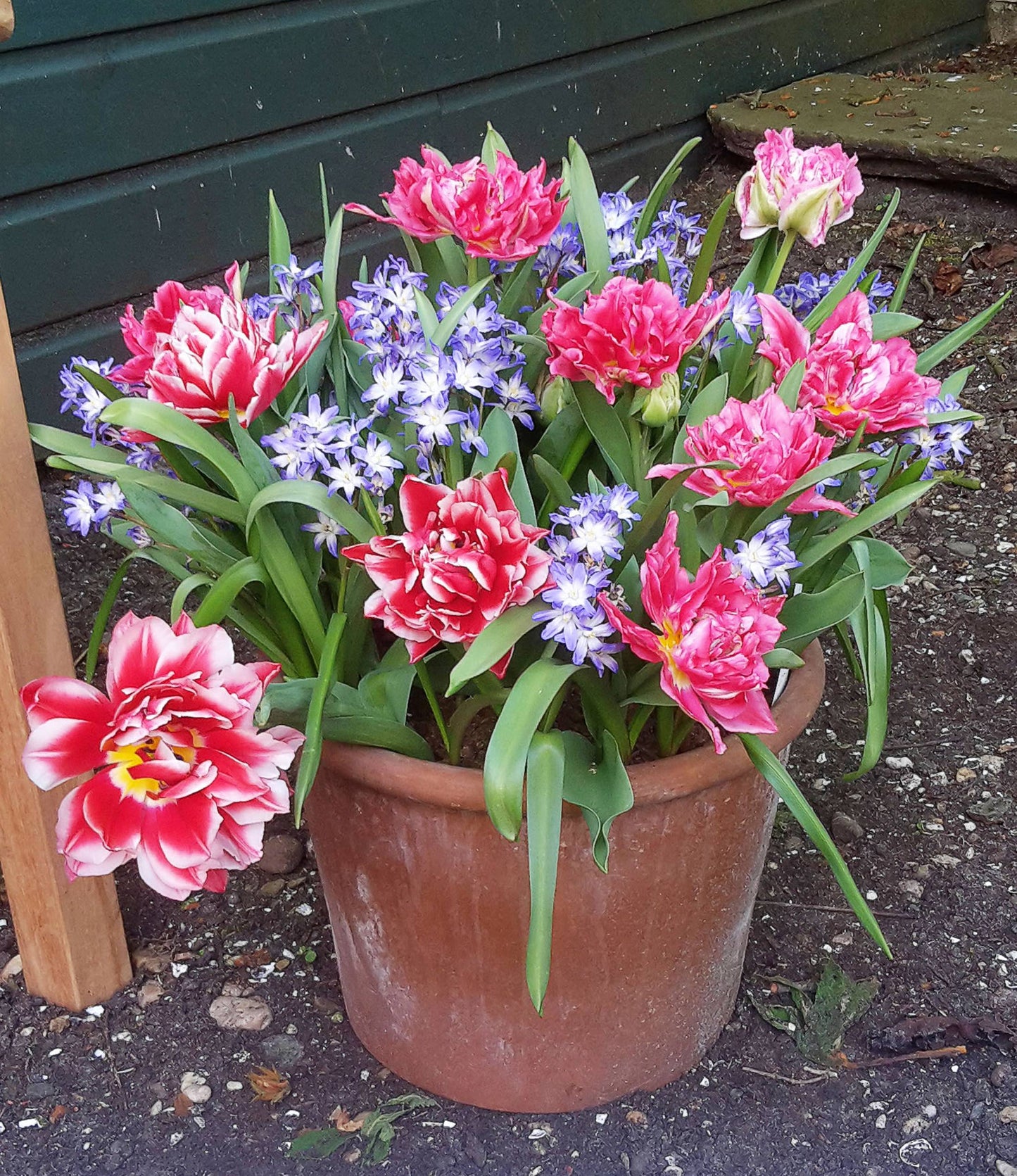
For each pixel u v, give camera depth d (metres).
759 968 1.63
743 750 1.16
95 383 1.19
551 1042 1.35
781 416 0.98
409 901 1.26
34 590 1.32
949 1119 1.43
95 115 2.50
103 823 0.93
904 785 1.96
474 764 1.26
